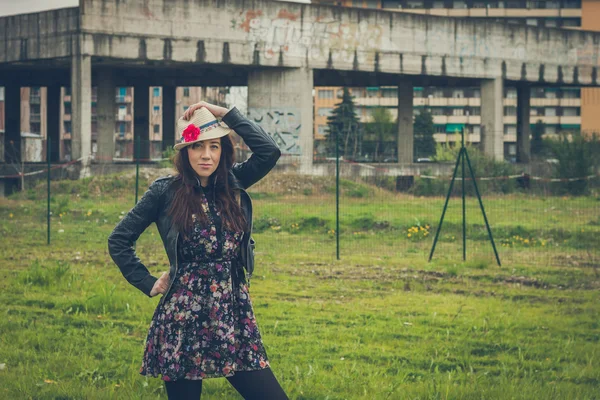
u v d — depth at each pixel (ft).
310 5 137.28
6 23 132.26
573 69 166.91
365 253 55.88
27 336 25.18
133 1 124.88
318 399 18.80
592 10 331.77
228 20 130.62
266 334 26.76
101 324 27.84
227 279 13.29
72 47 124.47
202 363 12.92
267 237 67.92
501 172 121.29
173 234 13.19
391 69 145.38
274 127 137.69
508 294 37.29
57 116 185.06
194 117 13.48
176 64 137.59
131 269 13.41
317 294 36.70
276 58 135.03
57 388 19.19
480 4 334.24
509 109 363.76
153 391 19.19
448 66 151.12
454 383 20.26
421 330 27.91
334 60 140.15
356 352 24.18
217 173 13.62
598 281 42.14
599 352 24.47
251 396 13.16
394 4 336.08
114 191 103.14
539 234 67.31
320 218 75.77
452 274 44.21
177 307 13.10
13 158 145.59
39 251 52.65
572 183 114.11
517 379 20.86
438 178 117.39
